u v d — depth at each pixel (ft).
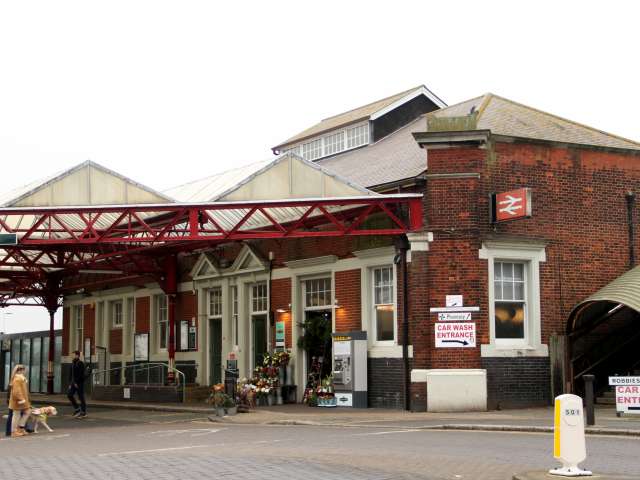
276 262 88.53
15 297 133.39
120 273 107.24
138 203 71.72
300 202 69.82
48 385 130.41
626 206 78.28
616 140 82.33
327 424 62.44
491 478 35.06
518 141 73.36
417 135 71.05
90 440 56.29
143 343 111.65
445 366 69.62
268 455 43.34
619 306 75.10
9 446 54.13
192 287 101.96
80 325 130.93
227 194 70.85
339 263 80.48
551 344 72.43
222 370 95.81
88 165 71.72
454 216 70.69
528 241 72.33
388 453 43.27
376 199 70.54
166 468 38.88
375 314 77.00
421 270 70.74
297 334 84.89
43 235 90.07
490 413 67.00
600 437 49.39
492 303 70.95
